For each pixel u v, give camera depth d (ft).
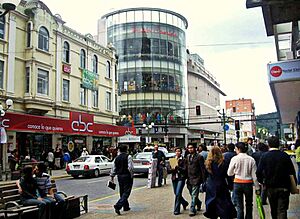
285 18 30.32
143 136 186.19
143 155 74.95
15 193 27.66
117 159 32.42
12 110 83.76
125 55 196.13
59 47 100.94
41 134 93.66
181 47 207.10
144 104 190.90
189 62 249.75
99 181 65.87
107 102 127.44
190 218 28.63
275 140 21.66
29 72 88.53
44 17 93.76
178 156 32.04
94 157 77.05
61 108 100.12
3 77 82.69
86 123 104.58
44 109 90.74
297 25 39.24
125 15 200.23
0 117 64.90
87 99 114.01
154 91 192.24
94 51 119.24
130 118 157.58
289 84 44.83
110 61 130.93
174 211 30.60
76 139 107.76
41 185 27.84
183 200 32.42
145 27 197.47
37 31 90.84
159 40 198.08
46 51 93.81
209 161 23.45
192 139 213.87
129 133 132.05
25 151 87.51
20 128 79.15
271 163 21.11
